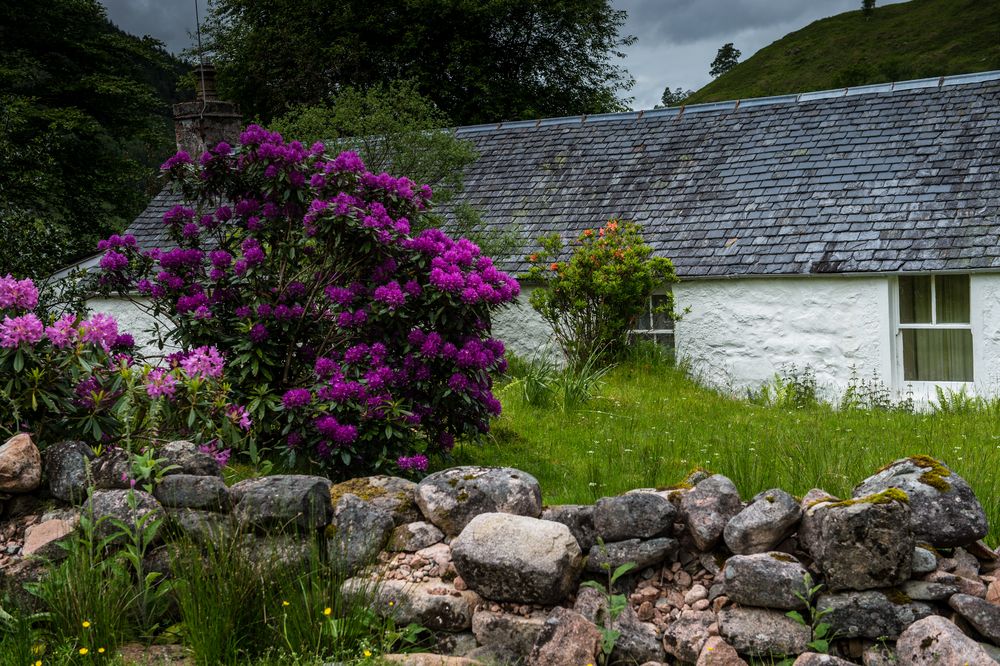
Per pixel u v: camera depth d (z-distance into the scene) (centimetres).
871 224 1309
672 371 1327
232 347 686
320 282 695
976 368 1220
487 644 381
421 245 675
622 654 369
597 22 3119
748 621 362
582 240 1374
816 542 370
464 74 2772
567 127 1777
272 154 682
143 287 702
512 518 394
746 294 1338
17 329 452
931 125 1433
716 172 1523
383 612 396
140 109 2670
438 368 679
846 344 1276
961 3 9712
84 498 422
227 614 373
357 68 2756
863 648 356
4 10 2397
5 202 1525
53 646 371
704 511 395
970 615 344
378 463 622
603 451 768
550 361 1438
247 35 2892
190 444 448
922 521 378
